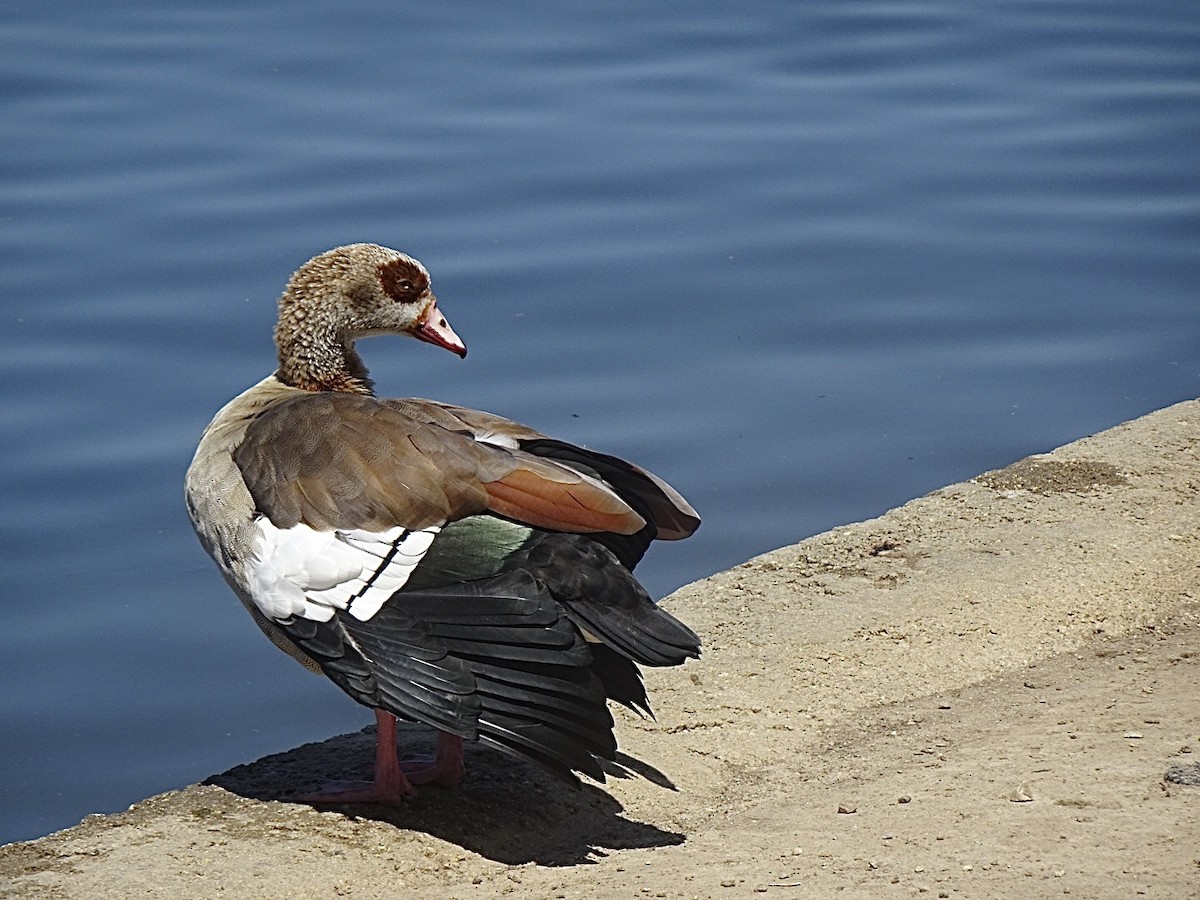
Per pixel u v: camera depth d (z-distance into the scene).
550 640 9.11
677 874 9.09
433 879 9.45
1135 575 13.16
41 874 9.39
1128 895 8.29
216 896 9.15
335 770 10.94
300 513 9.81
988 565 13.34
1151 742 10.38
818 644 12.32
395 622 9.42
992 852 8.93
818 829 9.59
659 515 10.20
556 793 10.50
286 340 11.77
